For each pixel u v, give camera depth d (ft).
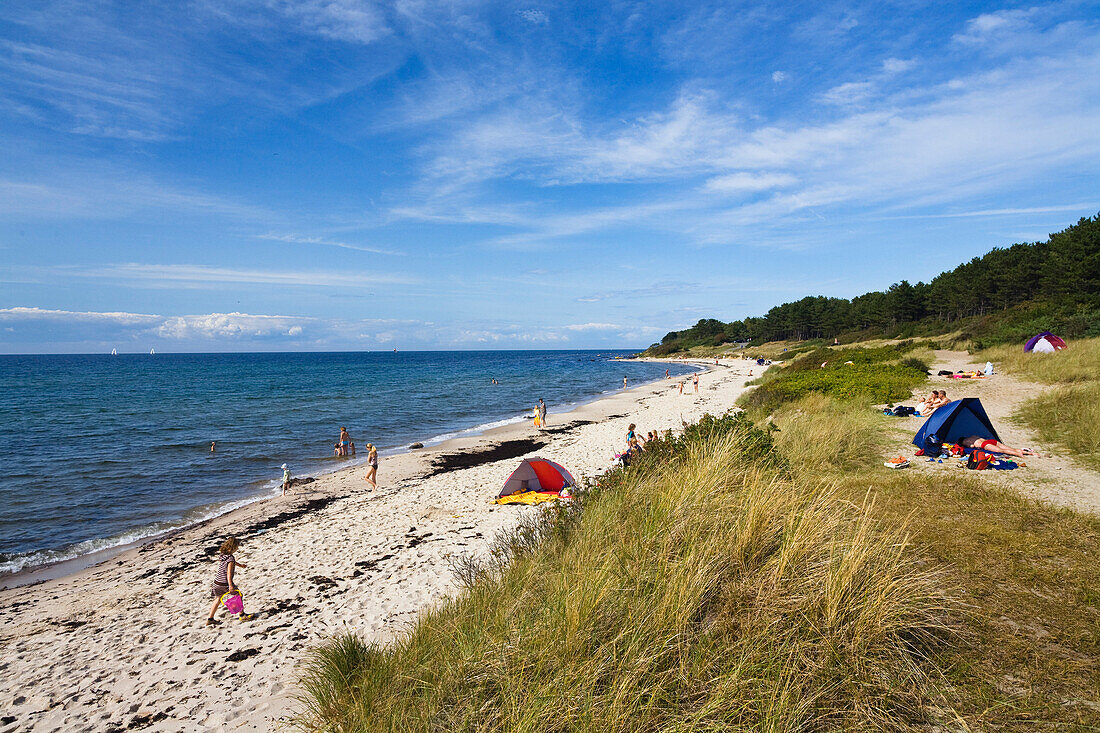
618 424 92.02
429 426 101.50
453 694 12.22
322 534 39.11
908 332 235.81
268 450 76.64
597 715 10.37
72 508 49.55
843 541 14.76
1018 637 12.39
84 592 31.30
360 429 96.94
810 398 61.57
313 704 15.06
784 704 9.85
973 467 31.07
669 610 12.60
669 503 17.39
